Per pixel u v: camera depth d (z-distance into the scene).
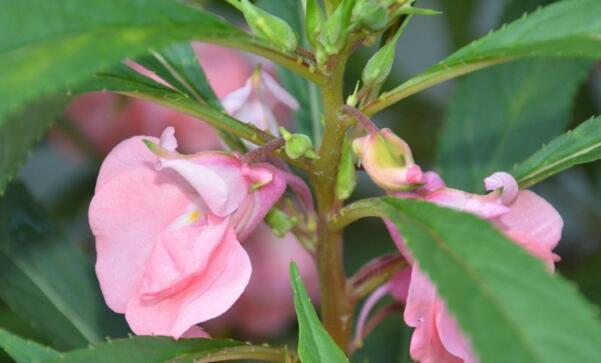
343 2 0.38
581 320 0.32
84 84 0.38
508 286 0.33
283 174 0.40
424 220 0.35
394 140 0.38
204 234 0.38
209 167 0.38
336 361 0.37
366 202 0.39
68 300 0.46
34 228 0.46
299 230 0.42
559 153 0.41
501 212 0.38
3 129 0.41
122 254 0.39
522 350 0.32
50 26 0.33
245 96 0.43
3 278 0.45
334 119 0.39
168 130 0.38
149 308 0.38
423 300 0.37
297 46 0.38
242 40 0.37
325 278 0.42
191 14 0.35
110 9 0.34
